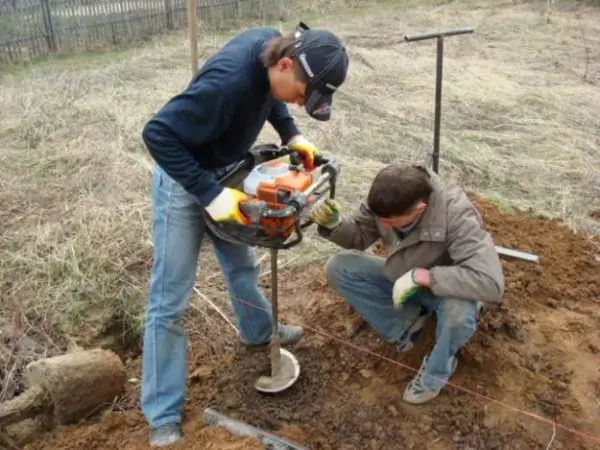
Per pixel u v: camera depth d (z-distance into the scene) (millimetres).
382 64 7496
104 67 7684
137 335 3457
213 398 2924
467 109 6199
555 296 3541
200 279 3709
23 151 5156
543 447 2625
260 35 2326
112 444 2662
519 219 4281
